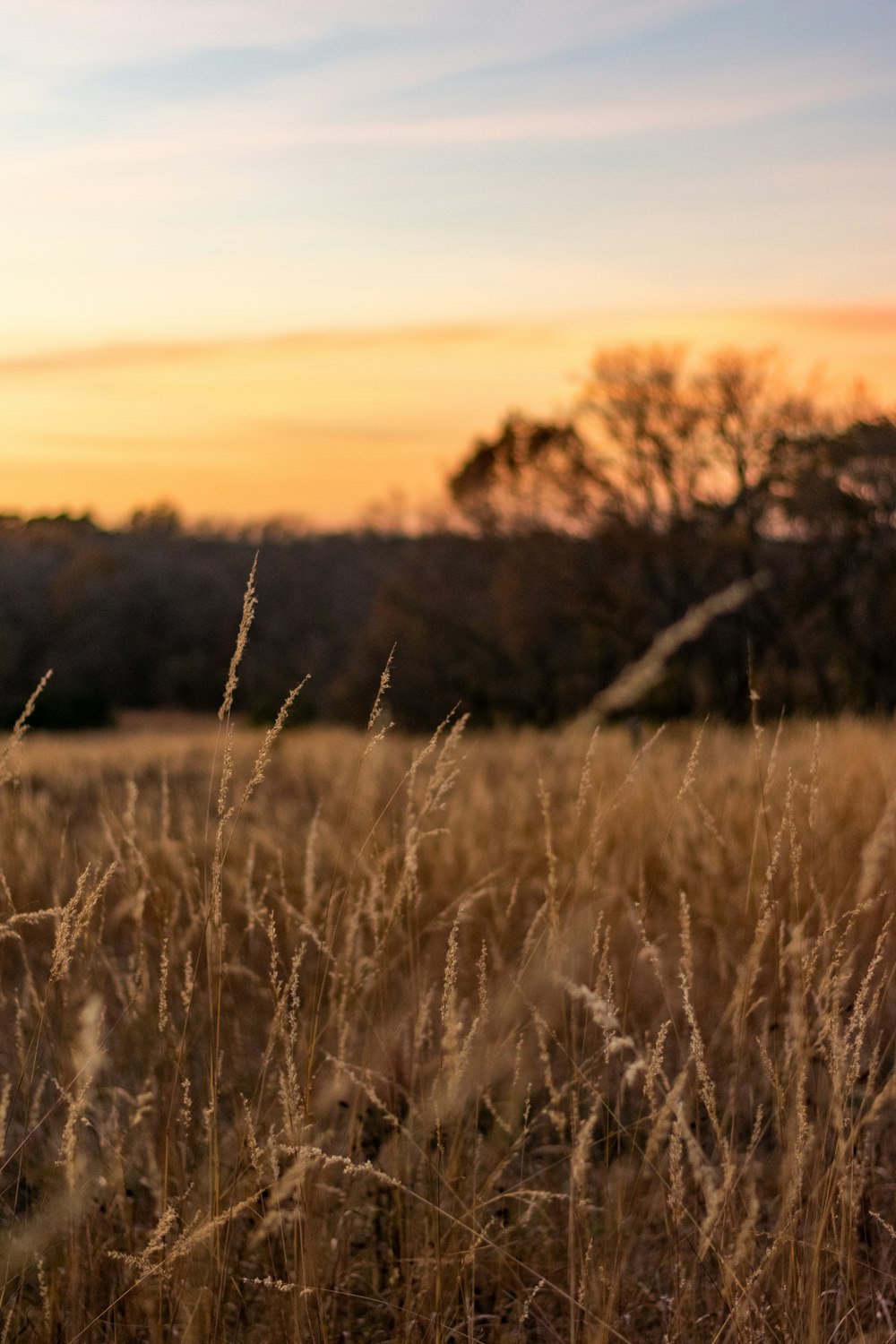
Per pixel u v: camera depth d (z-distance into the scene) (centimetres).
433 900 450
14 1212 247
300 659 6347
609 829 455
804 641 2597
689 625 211
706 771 641
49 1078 290
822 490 2539
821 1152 243
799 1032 232
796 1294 225
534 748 819
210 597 6750
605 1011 225
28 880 357
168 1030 289
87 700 4441
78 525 8594
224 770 230
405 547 3581
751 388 2702
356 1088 287
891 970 240
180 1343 231
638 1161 286
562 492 2930
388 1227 270
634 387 2770
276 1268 256
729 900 392
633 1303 241
